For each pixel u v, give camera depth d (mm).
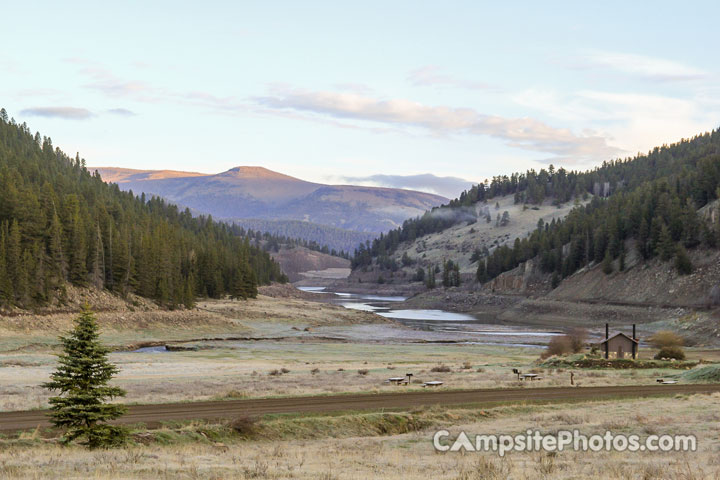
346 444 30297
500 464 23359
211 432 31406
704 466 22203
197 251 199250
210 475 20297
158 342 111312
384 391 47688
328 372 66438
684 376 59469
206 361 82062
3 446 27188
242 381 55531
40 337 103000
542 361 80062
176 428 32312
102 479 18891
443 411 39312
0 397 42406
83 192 198750
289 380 56938
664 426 32531
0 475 19562
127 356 86875
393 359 89188
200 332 126375
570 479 19688
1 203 128625
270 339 121750
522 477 20062
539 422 35781
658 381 56812
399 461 24875
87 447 27906
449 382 54438
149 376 60406
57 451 26031
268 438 32219
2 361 74250
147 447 28234
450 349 106750
